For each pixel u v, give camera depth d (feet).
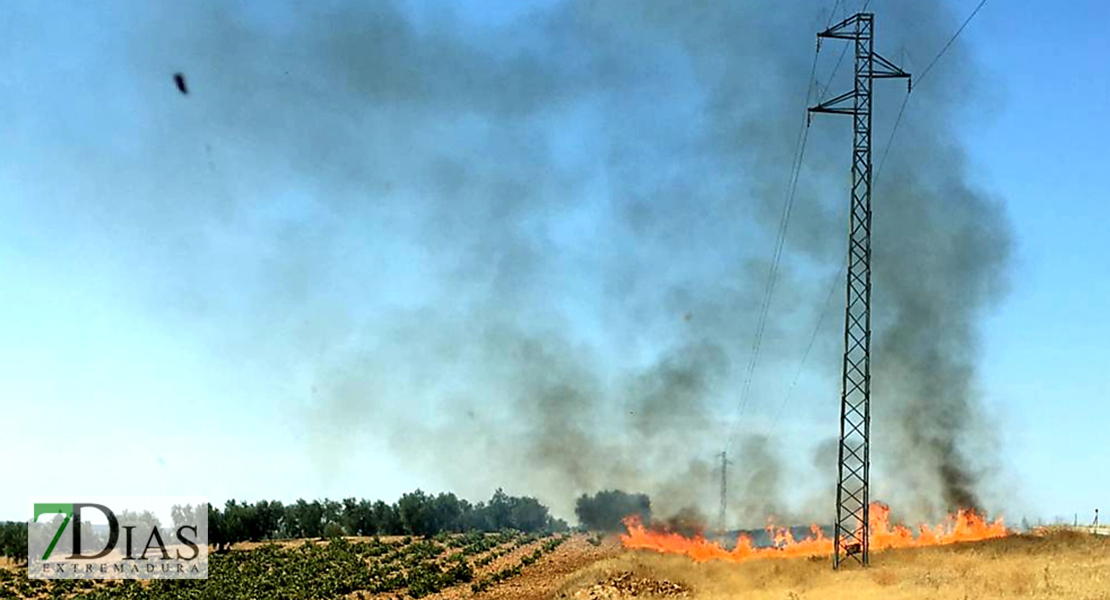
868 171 188.14
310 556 389.80
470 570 312.09
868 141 188.75
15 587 303.89
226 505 448.24
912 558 197.57
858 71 190.70
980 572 163.43
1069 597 129.18
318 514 540.93
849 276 190.08
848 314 190.80
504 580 288.10
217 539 428.97
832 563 196.95
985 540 224.33
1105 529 243.19
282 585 298.35
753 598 164.04
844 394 190.19
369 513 555.69
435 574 306.96
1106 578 143.74
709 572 219.82
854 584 163.22
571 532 633.61
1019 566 169.07
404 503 554.87
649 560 264.93
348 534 550.77
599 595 198.18
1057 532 229.66
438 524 604.90
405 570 341.21
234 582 305.94
